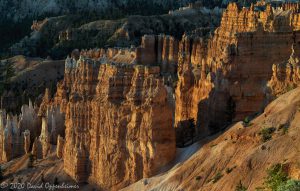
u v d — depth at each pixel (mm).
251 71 96062
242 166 80875
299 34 97625
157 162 94125
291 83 90812
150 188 90688
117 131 99688
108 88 104438
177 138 102625
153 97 94500
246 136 86188
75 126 112250
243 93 95125
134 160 96438
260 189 73375
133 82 100750
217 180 82938
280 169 74500
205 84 100938
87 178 109438
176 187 87125
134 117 97125
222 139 90688
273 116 86062
